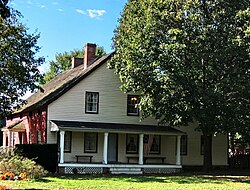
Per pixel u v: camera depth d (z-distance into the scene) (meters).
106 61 34.22
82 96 33.41
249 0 29.61
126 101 34.84
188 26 28.78
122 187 21.36
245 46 27.64
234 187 22.44
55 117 32.50
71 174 29.39
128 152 34.91
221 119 28.62
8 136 47.50
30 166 24.62
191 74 28.53
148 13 29.20
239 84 27.58
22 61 33.06
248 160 40.03
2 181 22.12
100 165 31.11
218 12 28.78
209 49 28.27
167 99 28.45
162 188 21.25
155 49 28.77
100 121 33.78
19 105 34.47
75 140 33.12
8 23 31.19
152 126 35.25
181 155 36.69
